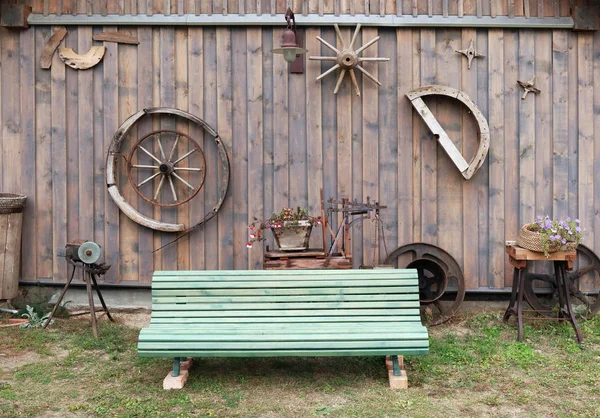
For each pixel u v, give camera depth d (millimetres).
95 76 6430
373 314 4566
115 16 6324
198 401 4133
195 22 6266
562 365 4828
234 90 6352
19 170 6492
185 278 4633
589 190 6312
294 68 6297
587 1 6215
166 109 6266
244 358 5012
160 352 4242
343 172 6324
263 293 4605
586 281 6312
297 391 4320
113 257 6438
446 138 6172
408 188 6320
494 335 5578
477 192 6312
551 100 6305
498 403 4105
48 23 6355
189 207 6402
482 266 6316
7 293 6246
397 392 4301
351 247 6324
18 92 6492
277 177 6344
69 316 6098
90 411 3988
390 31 6312
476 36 6305
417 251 6254
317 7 6273
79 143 6449
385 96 6320
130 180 6289
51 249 6508
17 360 4988
